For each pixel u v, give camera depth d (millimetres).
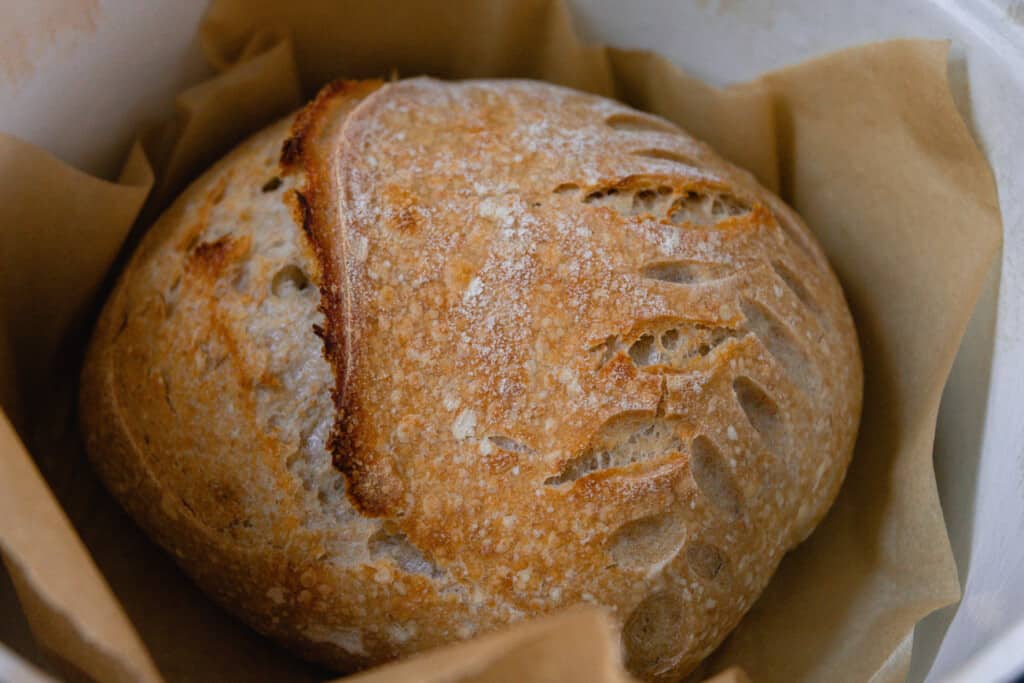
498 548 333
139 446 355
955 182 372
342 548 337
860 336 401
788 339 362
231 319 350
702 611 342
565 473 334
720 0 399
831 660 365
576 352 339
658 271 354
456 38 429
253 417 344
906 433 380
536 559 332
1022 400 354
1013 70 352
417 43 431
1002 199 365
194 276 358
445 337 340
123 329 368
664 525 339
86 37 371
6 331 373
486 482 334
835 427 365
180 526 350
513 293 342
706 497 341
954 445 380
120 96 392
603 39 425
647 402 337
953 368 383
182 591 375
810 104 400
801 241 393
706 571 344
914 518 371
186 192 393
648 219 357
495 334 339
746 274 359
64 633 291
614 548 335
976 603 344
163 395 354
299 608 341
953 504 374
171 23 392
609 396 337
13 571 291
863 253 401
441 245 347
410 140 365
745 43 406
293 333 347
